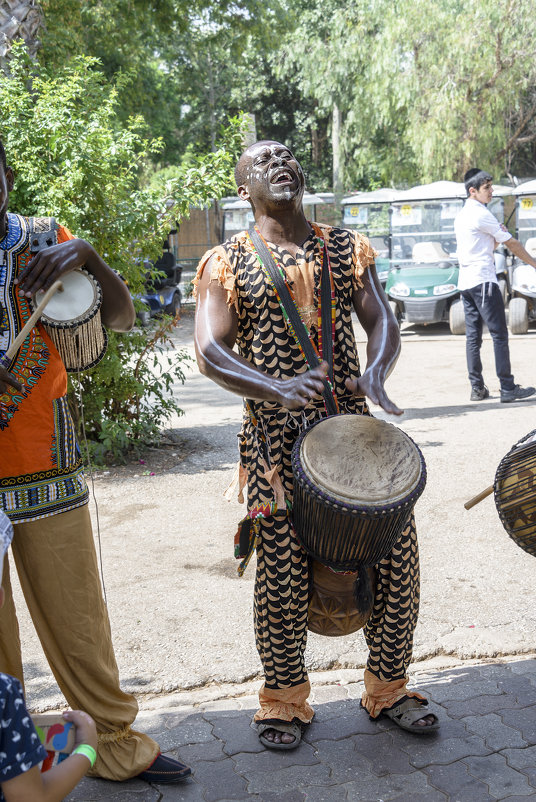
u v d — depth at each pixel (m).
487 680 3.45
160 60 32.59
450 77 21.08
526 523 2.90
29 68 7.29
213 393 10.12
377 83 22.03
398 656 3.11
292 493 2.92
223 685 3.48
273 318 3.00
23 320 2.60
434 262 15.01
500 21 20.28
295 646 3.06
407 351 12.48
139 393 7.00
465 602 4.14
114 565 4.77
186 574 4.61
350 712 3.27
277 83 34.94
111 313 2.76
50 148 6.51
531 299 13.59
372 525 2.69
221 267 2.99
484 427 7.68
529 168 29.92
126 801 2.76
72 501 2.69
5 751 1.70
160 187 7.15
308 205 19.03
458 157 21.83
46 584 2.67
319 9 28.55
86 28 17.28
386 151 26.89
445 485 5.99
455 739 3.06
